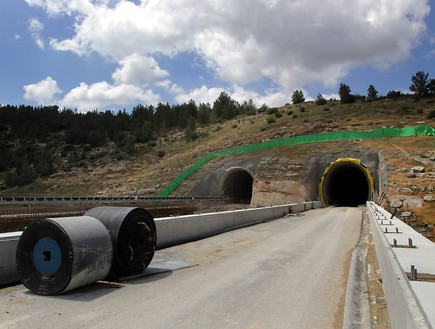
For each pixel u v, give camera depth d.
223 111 131.62
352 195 67.88
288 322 6.44
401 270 5.01
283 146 61.34
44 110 183.38
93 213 9.73
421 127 53.06
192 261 11.91
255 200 53.03
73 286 7.85
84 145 135.75
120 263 9.20
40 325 6.08
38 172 110.19
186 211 41.31
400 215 33.22
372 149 51.66
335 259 12.40
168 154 97.81
